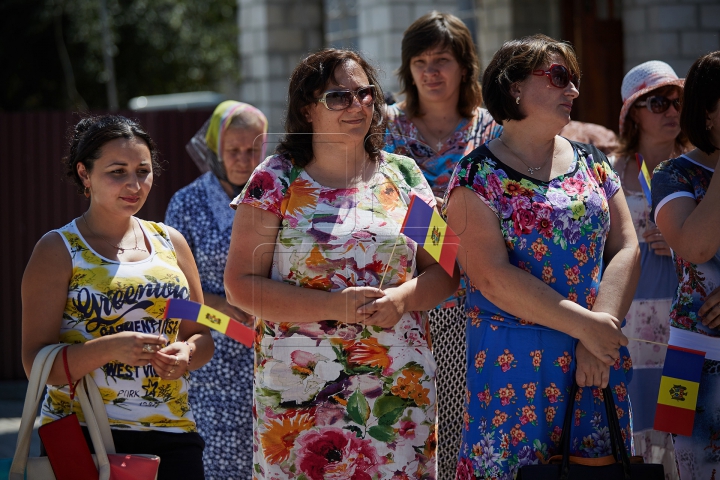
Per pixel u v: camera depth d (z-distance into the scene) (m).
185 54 26.53
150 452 4.32
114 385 4.27
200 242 6.07
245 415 5.93
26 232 11.93
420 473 4.28
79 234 4.39
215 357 5.93
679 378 4.61
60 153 11.96
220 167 6.29
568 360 4.34
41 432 4.06
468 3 14.27
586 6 12.84
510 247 4.37
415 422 4.27
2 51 24.27
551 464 4.12
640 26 11.88
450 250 4.12
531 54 4.41
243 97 17.53
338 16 16.34
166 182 12.22
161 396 4.36
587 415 4.34
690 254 4.56
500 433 4.29
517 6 13.44
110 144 4.39
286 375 4.21
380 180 4.38
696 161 4.86
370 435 4.23
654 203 4.87
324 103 4.22
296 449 4.22
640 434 6.11
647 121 6.32
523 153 4.50
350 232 4.20
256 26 16.83
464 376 5.57
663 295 6.14
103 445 4.14
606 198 4.55
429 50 5.95
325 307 4.08
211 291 6.04
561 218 4.32
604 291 4.35
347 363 4.20
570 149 4.58
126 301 4.31
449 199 4.50
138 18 25.31
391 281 4.25
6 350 11.83
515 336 4.33
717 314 4.55
